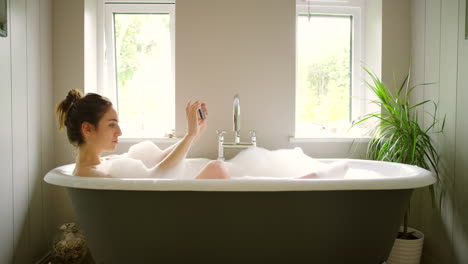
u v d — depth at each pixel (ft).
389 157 6.46
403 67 7.43
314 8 8.13
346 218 4.49
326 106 8.29
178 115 7.22
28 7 6.10
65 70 7.04
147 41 8.02
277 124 7.31
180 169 5.36
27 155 6.04
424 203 6.99
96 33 7.81
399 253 6.29
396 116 6.66
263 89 7.29
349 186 4.21
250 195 4.37
